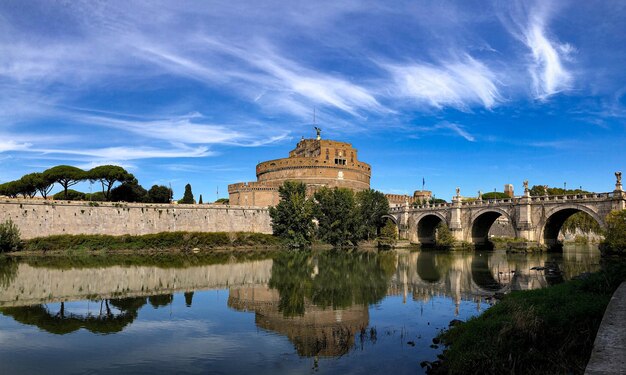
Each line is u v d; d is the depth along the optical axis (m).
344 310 36.72
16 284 49.75
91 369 23.31
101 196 131.62
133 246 96.69
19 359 24.77
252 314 35.44
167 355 25.44
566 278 51.84
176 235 102.00
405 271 62.38
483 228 104.50
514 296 30.73
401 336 28.72
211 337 29.02
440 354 24.42
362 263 73.88
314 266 69.38
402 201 162.88
